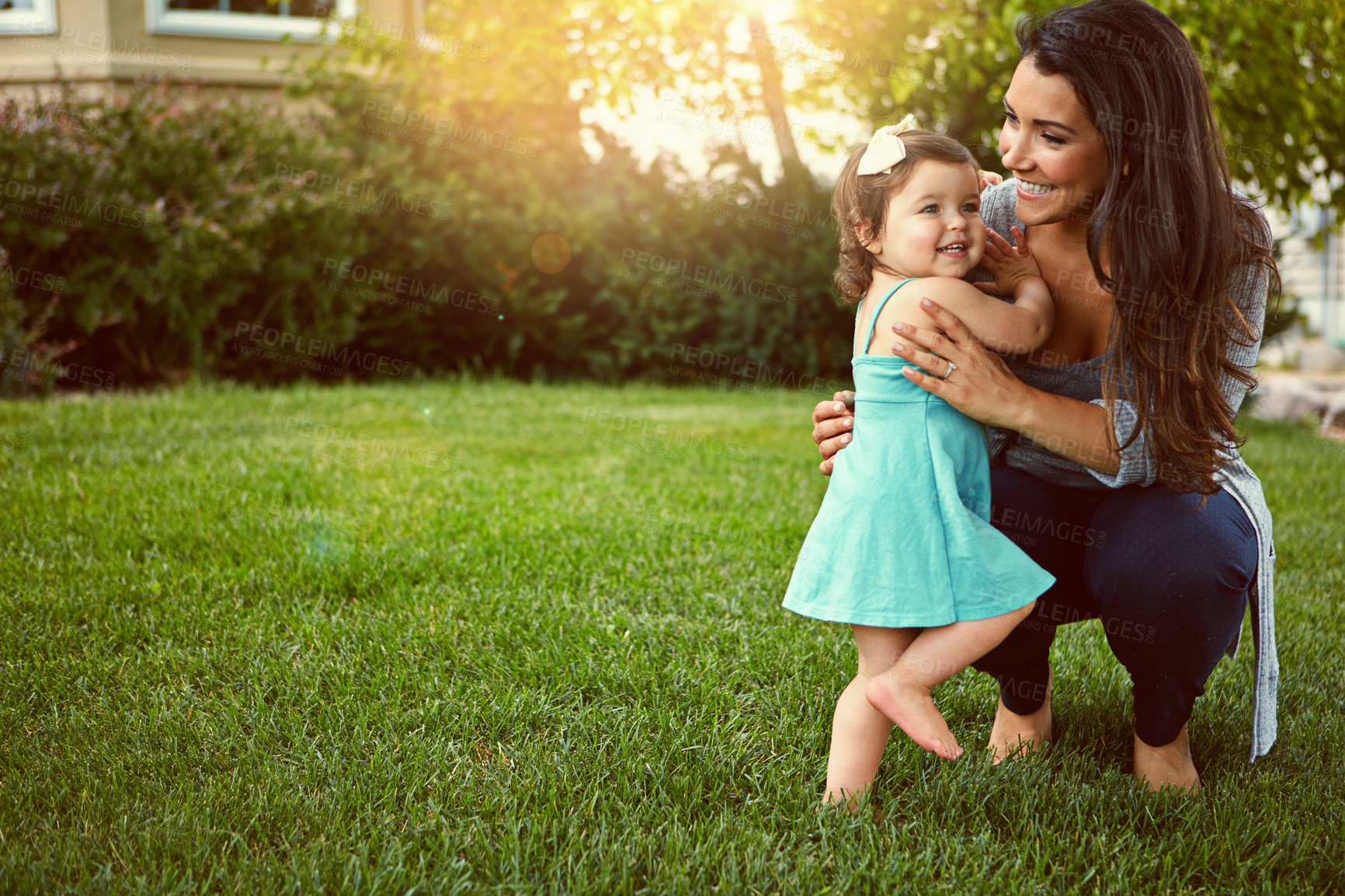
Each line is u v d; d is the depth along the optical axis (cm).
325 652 254
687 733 214
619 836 176
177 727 214
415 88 888
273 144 760
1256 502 189
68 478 406
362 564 320
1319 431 870
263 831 175
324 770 198
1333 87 762
